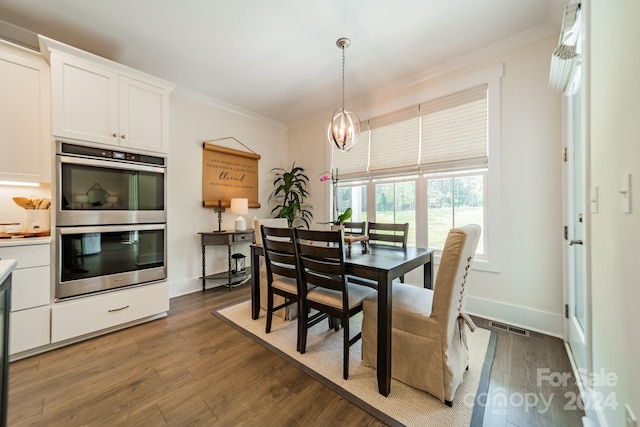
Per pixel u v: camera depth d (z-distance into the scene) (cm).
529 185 219
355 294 175
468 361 168
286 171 450
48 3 183
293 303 238
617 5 89
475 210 252
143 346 196
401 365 151
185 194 328
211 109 352
